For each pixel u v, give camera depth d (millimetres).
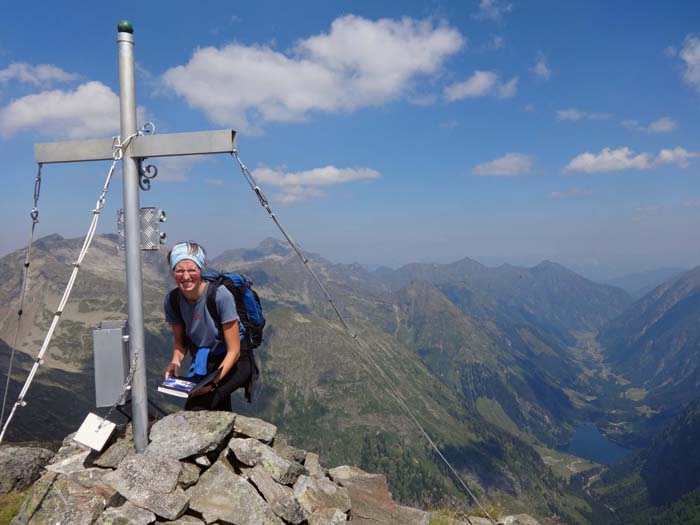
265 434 2732
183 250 2477
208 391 2586
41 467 2887
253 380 2727
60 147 2645
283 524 2328
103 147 2580
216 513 2297
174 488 2326
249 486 2371
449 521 3588
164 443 2492
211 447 2494
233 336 2529
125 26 2521
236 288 2604
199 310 2516
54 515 2184
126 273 2561
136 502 2242
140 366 2555
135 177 2576
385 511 3021
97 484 2369
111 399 2527
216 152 2525
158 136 2549
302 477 2684
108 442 2646
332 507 2650
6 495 2705
